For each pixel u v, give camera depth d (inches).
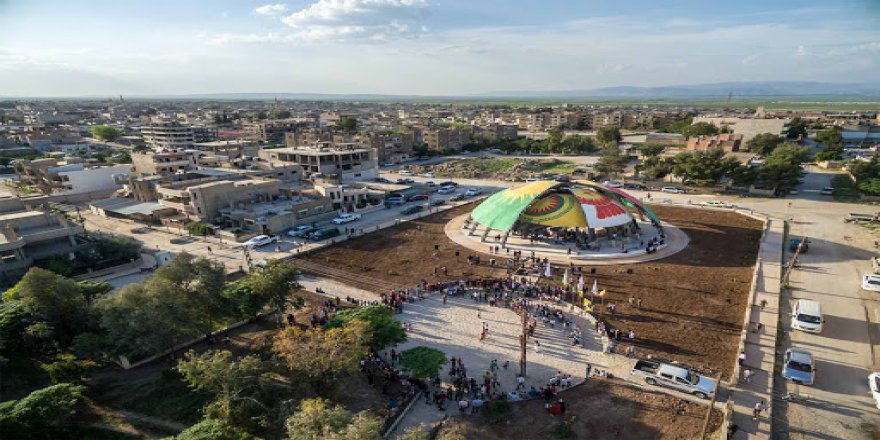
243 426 1429.6
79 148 7701.8
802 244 2851.9
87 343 1777.8
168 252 2967.5
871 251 2920.8
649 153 6466.5
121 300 1841.8
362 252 3149.6
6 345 1812.3
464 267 2827.3
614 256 2915.8
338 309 2290.8
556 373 1743.4
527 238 3294.8
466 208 4318.4
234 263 2960.1
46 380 1770.4
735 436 1374.3
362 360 1791.3
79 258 2847.0
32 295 1886.1
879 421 1448.1
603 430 1437.0
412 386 1675.7
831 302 2249.0
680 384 1600.6
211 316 2043.6
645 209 3216.0
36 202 3636.8
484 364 1818.4
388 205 4485.7
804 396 1567.4
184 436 1238.9
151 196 4205.2
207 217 3654.0
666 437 1397.6
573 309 2235.5
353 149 5748.0
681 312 2181.3
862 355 1800.0
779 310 2166.6
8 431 1315.2
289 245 3316.9
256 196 3959.2
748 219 3695.9
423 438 1156.5
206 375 1483.8
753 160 5605.3
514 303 2293.3
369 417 1243.8
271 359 1838.1
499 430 1450.5
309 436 1154.0
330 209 4065.0
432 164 7066.9
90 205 4271.7
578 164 6491.1
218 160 5216.5
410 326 2117.4
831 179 4970.5
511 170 6220.5
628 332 2014.0
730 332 1991.9
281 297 2145.7
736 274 2605.8
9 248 2549.2
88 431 1482.5
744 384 1621.6
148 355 1924.2
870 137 7687.0
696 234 3351.4
